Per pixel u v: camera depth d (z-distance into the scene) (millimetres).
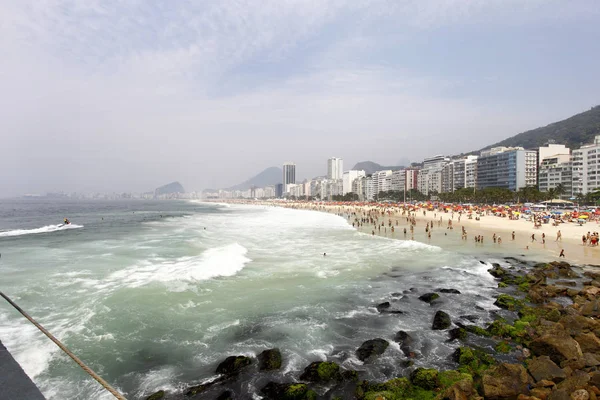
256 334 14930
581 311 17406
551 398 9922
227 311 17391
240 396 10609
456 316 17484
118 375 11562
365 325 16141
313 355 13242
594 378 10508
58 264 26312
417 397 10406
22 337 13594
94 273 23359
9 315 15805
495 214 91312
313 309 17984
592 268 29375
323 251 35312
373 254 33812
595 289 21094
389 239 45281
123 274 23141
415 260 31094
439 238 48188
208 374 11812
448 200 168875
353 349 13781
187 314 16797
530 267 29391
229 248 33500
